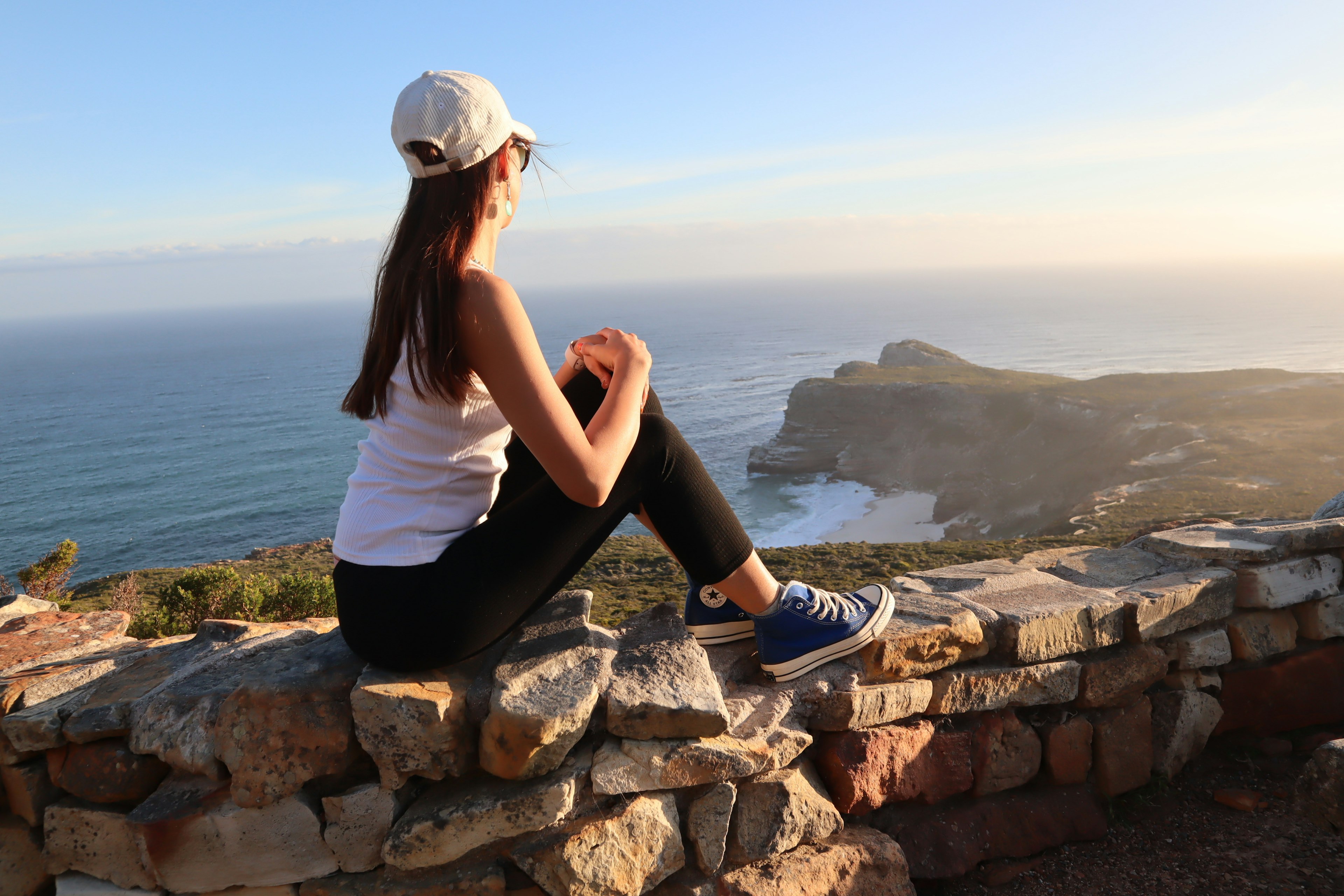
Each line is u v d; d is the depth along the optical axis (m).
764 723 2.00
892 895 2.03
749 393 163.62
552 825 1.70
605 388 1.88
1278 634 2.80
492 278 1.49
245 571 36.84
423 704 1.65
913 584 2.82
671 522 1.84
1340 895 2.10
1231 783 2.66
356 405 1.64
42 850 1.79
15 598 3.25
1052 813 2.39
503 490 1.87
